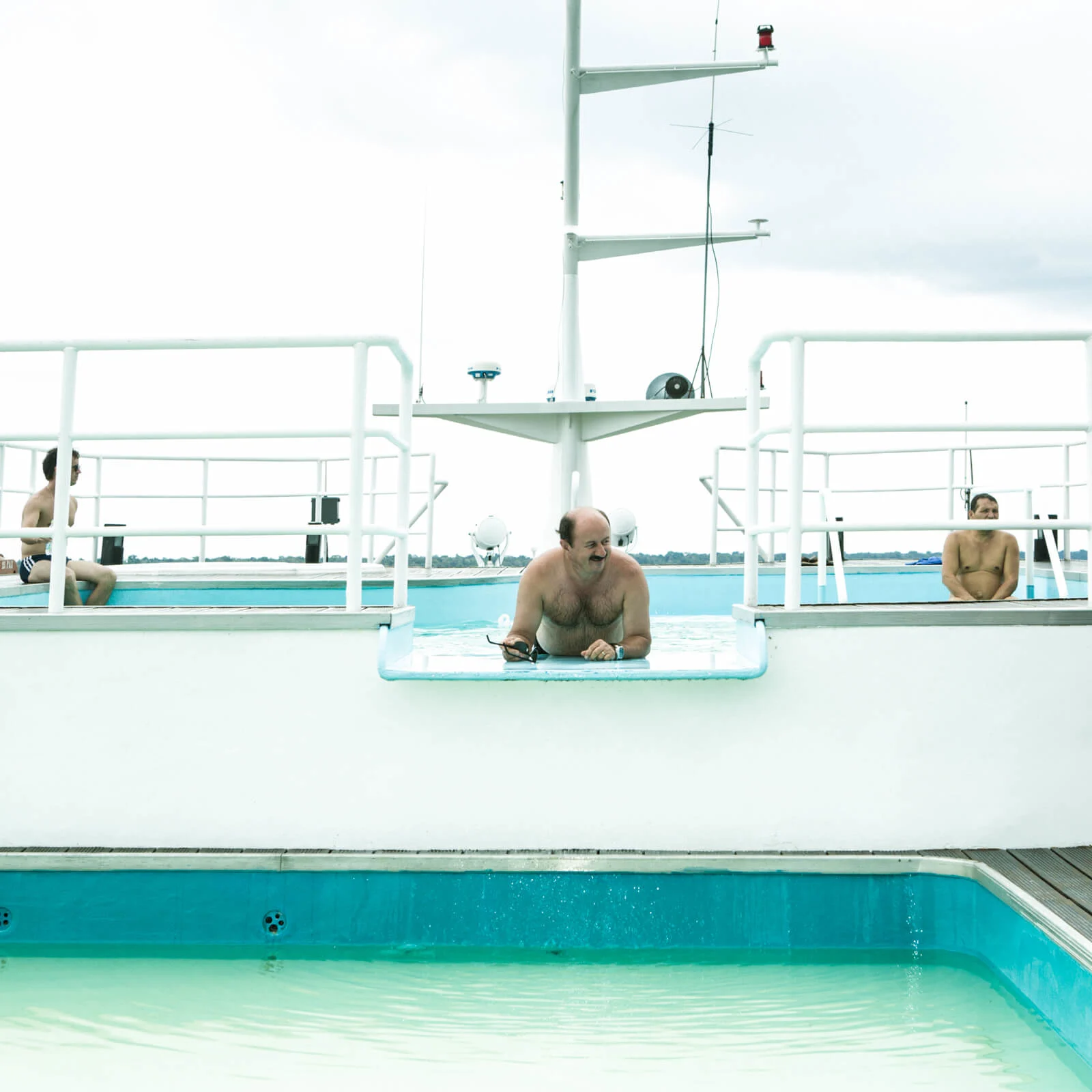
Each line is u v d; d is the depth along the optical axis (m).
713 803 3.13
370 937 3.01
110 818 3.15
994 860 2.99
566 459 8.59
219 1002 2.66
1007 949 2.69
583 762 3.13
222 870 3.04
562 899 3.01
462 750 3.13
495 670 3.07
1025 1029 2.48
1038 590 8.41
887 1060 2.31
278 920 3.03
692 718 3.14
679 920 3.00
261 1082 2.21
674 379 8.37
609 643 3.99
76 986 2.77
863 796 3.14
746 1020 2.54
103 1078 2.23
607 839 3.12
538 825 3.12
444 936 3.01
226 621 3.14
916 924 2.98
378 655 3.09
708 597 9.42
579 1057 2.34
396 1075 2.25
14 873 3.04
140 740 3.15
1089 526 3.15
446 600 8.26
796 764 3.14
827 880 3.01
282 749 3.15
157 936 3.03
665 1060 2.32
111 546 9.06
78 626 3.15
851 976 2.84
